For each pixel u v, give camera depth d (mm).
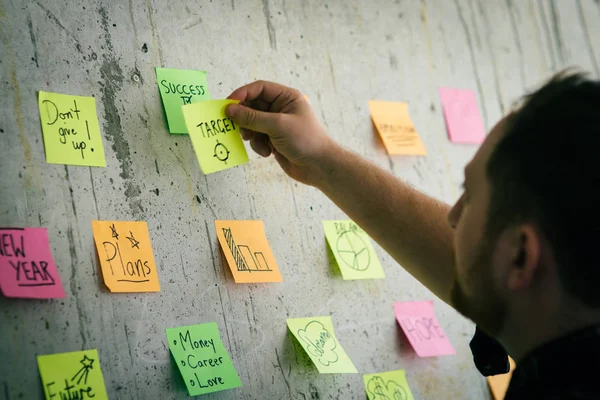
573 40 1930
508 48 1791
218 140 1159
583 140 698
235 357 1178
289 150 1179
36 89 1063
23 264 987
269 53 1360
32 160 1038
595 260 693
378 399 1330
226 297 1193
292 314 1271
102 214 1090
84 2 1140
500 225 771
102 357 1041
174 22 1241
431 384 1431
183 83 1226
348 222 1406
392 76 1553
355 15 1519
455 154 1624
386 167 1493
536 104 752
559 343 734
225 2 1315
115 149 1125
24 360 970
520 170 738
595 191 684
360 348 1348
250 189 1275
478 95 1705
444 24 1679
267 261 1247
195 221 1189
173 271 1144
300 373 1249
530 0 1865
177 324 1127
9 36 1052
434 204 1181
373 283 1407
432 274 1157
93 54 1133
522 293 767
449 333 1496
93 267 1061
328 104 1431
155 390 1080
